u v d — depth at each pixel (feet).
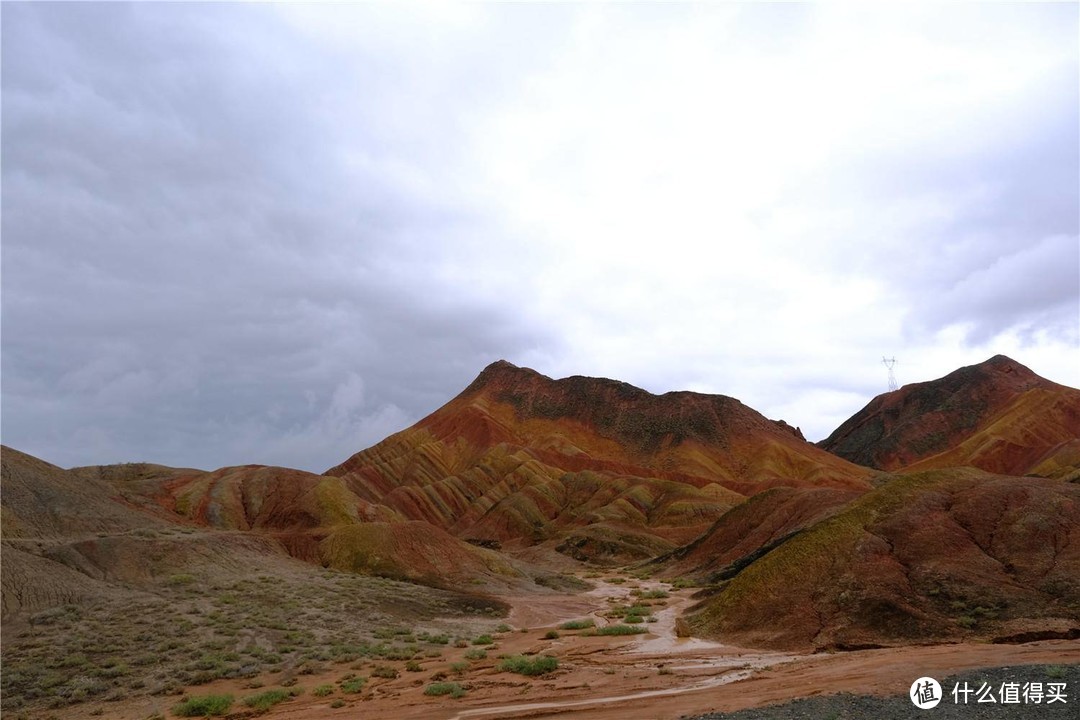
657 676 82.53
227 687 88.53
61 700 82.58
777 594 116.88
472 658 102.78
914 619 98.02
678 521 403.75
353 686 83.82
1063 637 88.22
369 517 277.85
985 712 51.85
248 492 288.92
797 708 56.70
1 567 127.13
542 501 465.88
